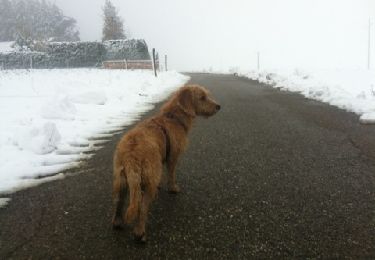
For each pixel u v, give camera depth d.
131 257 1.16
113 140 2.44
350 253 1.17
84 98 3.71
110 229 1.33
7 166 1.92
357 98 3.71
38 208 1.49
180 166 1.95
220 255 1.16
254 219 1.38
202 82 6.37
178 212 1.45
